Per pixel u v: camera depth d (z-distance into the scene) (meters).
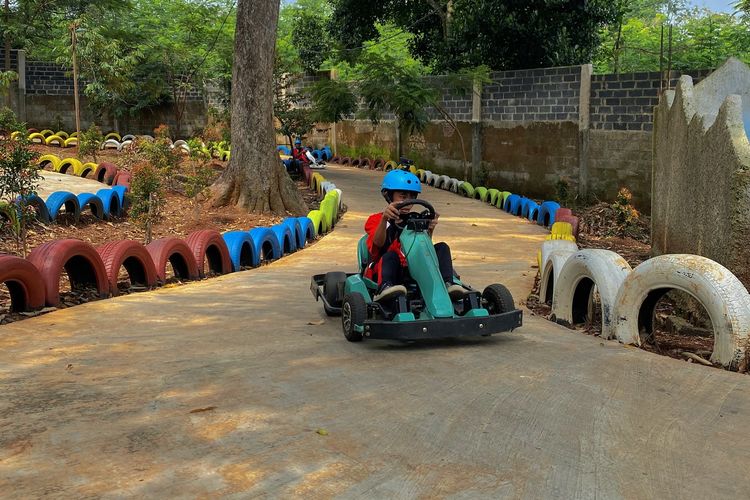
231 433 4.07
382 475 3.54
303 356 5.80
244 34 16.64
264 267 11.48
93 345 6.06
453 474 3.56
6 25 32.56
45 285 7.53
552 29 25.12
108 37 34.25
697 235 8.53
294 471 3.58
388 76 24.78
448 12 28.72
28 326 6.77
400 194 6.55
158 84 35.56
